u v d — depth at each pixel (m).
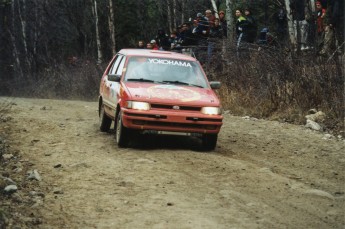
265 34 28.86
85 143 16.58
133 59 17.22
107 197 11.03
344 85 21.39
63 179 12.43
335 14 23.78
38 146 16.16
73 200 10.85
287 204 10.89
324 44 23.67
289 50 24.22
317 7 25.23
